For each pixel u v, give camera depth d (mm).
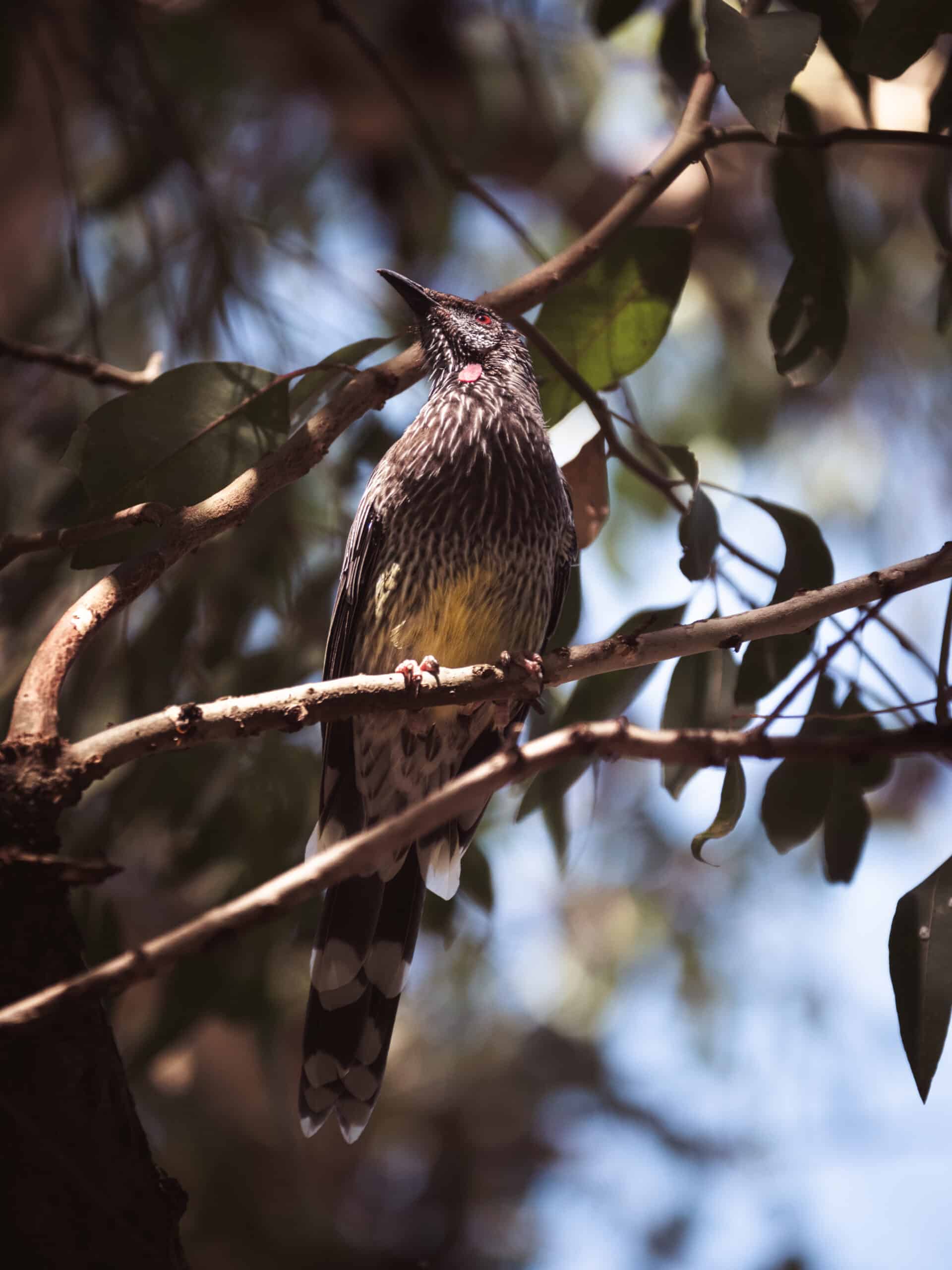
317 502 10594
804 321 8219
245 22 13234
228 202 11797
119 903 11141
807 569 7355
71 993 3785
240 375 6699
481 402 8203
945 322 8438
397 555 7988
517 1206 14320
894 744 4152
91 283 9406
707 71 7773
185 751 9172
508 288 7262
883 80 7027
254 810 9336
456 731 7953
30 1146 4730
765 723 4461
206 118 13344
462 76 13859
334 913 7648
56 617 9180
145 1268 4836
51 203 13664
